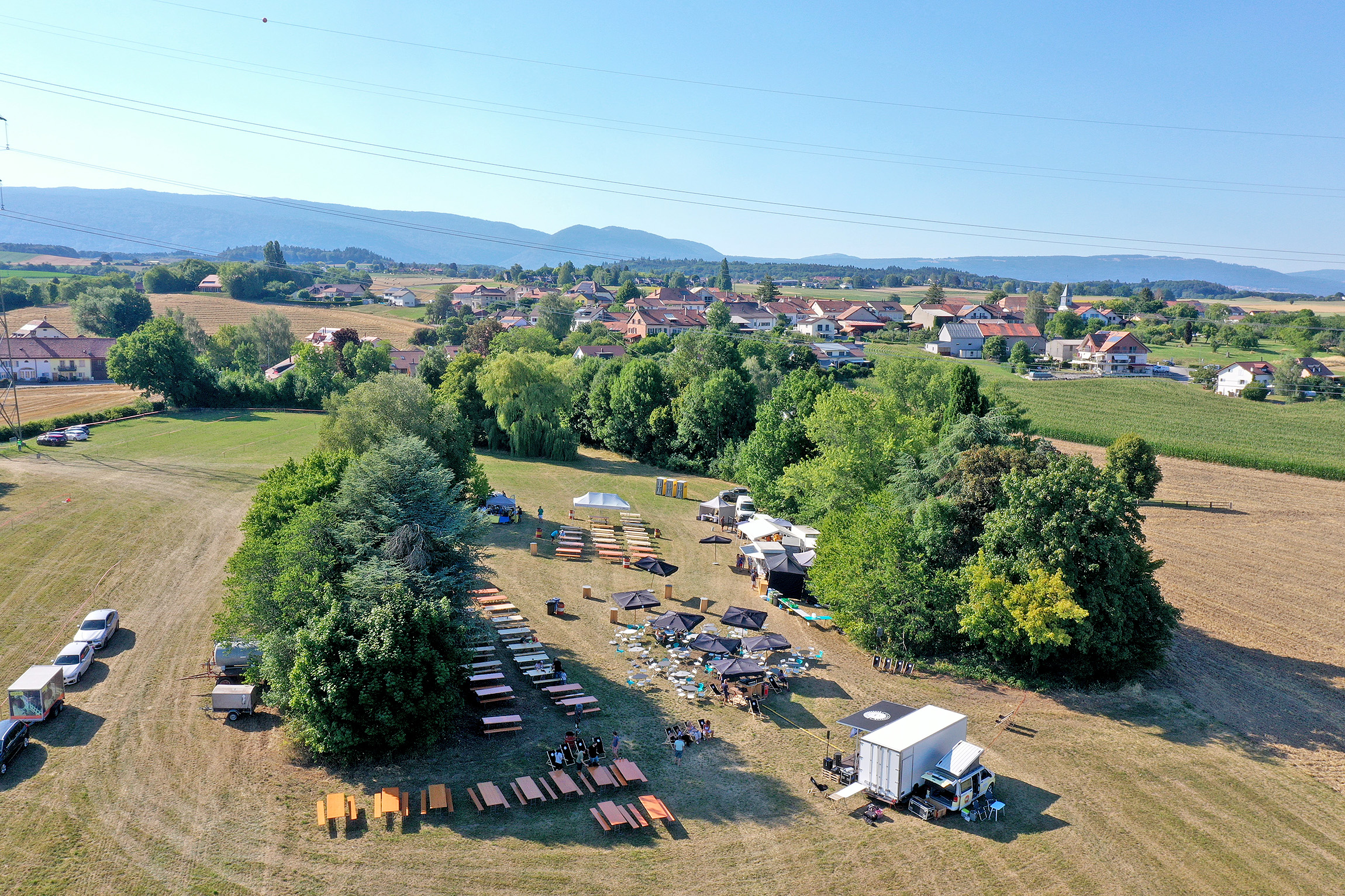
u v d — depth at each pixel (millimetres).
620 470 96312
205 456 86500
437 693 32094
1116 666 41688
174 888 24453
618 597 46406
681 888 25438
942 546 45531
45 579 49094
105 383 136875
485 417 104000
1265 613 52062
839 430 63000
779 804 30578
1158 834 29125
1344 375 152625
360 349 149750
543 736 34812
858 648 46219
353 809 28094
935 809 29688
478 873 25766
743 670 37781
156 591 48719
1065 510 40969
